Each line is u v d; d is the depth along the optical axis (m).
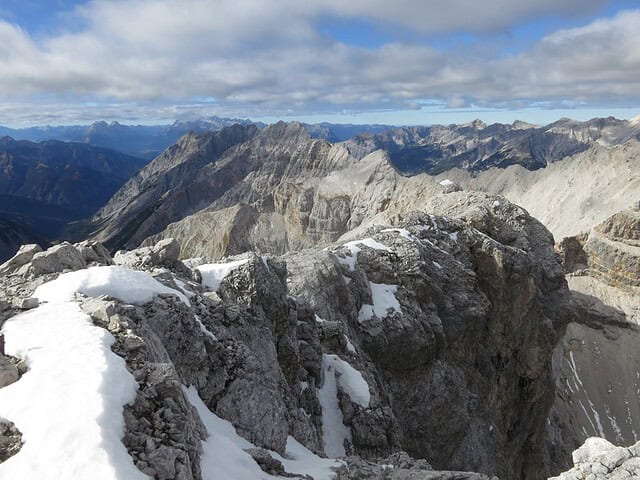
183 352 20.97
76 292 20.39
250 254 32.88
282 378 27.50
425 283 53.00
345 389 35.16
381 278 52.09
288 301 35.38
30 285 22.44
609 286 169.75
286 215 198.62
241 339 25.73
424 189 140.75
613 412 130.25
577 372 140.00
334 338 39.91
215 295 28.27
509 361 63.06
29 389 13.43
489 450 49.88
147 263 29.86
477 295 57.50
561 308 71.62
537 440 72.44
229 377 22.17
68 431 12.02
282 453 21.92
